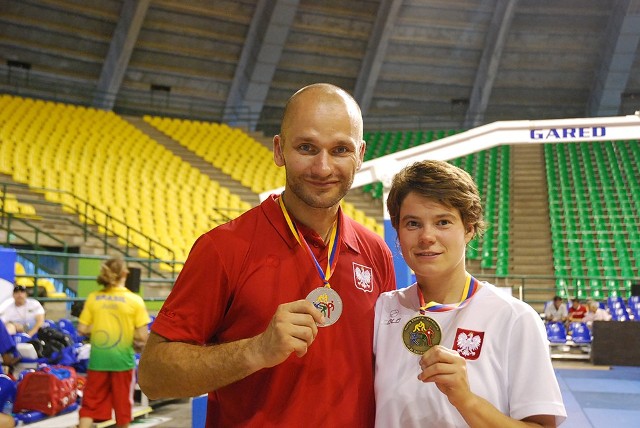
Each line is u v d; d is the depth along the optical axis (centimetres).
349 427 209
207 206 1795
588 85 2527
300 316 179
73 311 920
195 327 205
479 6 2388
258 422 204
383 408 210
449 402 199
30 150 1666
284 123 209
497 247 1822
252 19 2270
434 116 2548
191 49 2278
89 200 1545
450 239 206
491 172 2214
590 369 1198
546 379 194
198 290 206
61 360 789
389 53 2458
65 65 2142
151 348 205
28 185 1447
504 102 2558
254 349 181
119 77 2152
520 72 2520
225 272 207
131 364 636
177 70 2297
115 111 2275
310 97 205
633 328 822
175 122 2245
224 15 2239
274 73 2420
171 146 2136
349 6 2358
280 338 177
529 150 2342
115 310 629
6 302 607
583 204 2016
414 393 205
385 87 2516
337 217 228
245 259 210
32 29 2044
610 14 2388
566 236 1872
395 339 216
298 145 204
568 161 2258
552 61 2497
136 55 2230
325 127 202
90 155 1803
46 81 2120
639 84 2472
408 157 559
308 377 207
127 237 1326
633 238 1856
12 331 771
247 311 208
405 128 2544
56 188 1537
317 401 206
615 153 2283
